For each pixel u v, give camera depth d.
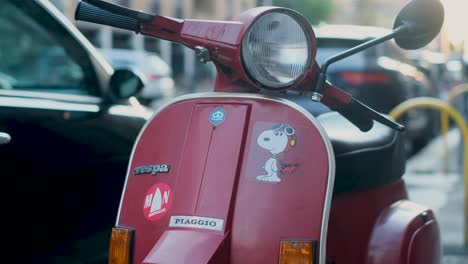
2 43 5.04
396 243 3.43
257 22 2.91
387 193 3.68
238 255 2.91
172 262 2.81
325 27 11.13
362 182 3.45
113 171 4.48
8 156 3.90
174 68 39.59
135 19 3.08
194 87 38.50
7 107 4.04
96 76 4.77
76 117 4.37
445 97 20.56
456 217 8.06
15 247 3.94
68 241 4.20
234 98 3.06
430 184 10.26
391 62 11.73
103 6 2.99
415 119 13.35
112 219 4.45
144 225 3.07
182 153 3.07
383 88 10.83
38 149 4.06
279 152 2.96
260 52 2.92
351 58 10.57
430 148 14.83
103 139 4.45
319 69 3.07
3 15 4.98
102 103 4.70
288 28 2.90
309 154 2.95
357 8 25.97
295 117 2.98
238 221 2.92
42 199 4.06
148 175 3.14
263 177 2.94
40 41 4.93
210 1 40.34
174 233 2.94
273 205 2.91
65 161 4.19
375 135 3.68
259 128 3.00
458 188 9.91
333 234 3.38
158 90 23.48
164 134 3.16
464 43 24.41
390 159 3.65
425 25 3.16
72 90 4.80
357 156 3.42
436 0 3.15
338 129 3.69
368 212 3.53
